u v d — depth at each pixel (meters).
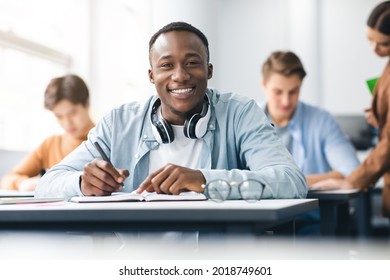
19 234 1.97
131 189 1.96
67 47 5.08
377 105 3.26
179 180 1.52
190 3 5.42
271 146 1.88
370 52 6.86
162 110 1.94
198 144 1.94
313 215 2.80
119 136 2.01
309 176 3.19
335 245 2.37
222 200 1.46
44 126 4.64
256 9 7.17
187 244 1.84
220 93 2.08
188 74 1.83
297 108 3.42
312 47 6.89
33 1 4.65
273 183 1.61
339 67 6.93
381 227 4.66
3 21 4.26
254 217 1.12
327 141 3.37
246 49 7.20
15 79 4.36
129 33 5.45
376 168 3.12
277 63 3.30
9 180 3.08
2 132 4.22
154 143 1.95
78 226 1.25
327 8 6.96
